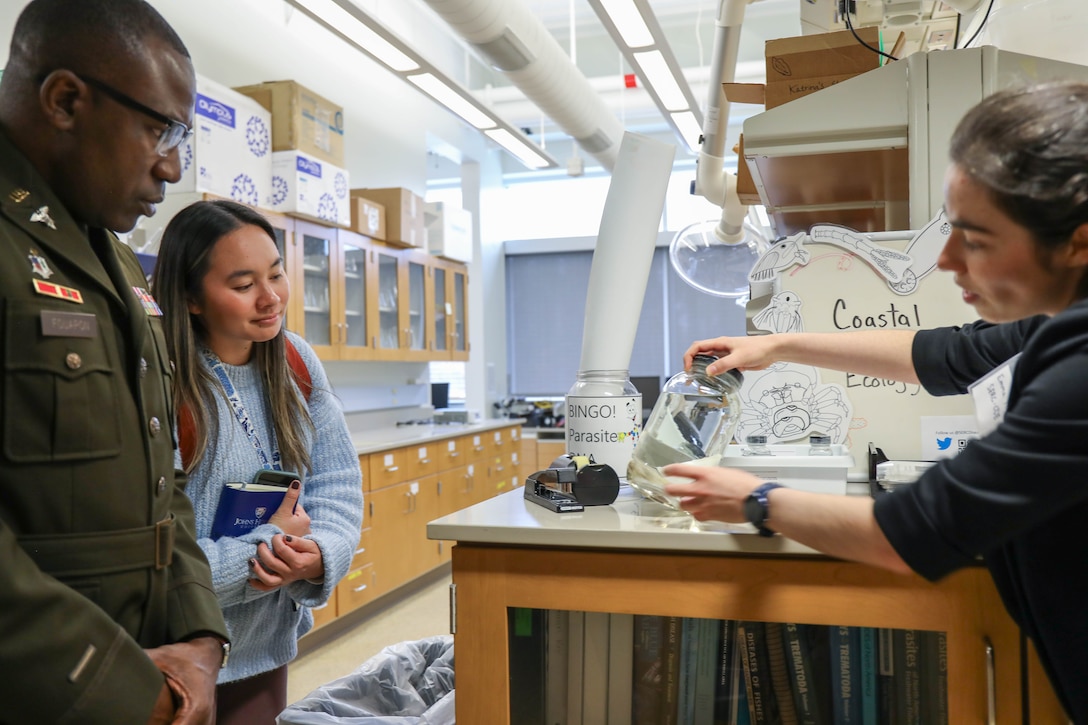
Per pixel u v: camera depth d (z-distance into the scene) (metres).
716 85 2.78
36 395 0.83
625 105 6.01
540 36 3.94
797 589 0.95
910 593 0.92
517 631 1.06
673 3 6.11
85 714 0.78
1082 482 0.63
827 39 1.76
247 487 1.29
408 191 4.96
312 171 3.92
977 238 0.69
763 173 1.78
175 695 0.87
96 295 0.91
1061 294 0.69
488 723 1.05
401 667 1.68
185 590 1.00
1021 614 0.79
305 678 3.14
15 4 3.11
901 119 1.39
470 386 7.11
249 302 1.31
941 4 2.00
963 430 1.27
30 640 0.76
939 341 1.05
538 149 5.35
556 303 7.76
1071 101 0.64
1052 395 0.64
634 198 1.38
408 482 4.23
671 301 7.55
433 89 4.07
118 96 0.87
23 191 0.86
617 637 1.04
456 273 5.83
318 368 1.54
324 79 4.99
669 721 1.03
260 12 4.45
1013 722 0.90
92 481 0.87
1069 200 0.62
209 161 3.37
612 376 1.39
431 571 4.70
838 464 1.11
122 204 0.93
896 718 0.96
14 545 0.78
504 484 5.71
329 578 1.31
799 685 0.99
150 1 3.71
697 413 1.08
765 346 1.13
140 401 0.94
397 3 5.74
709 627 1.02
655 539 0.97
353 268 4.51
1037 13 1.58
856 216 2.49
